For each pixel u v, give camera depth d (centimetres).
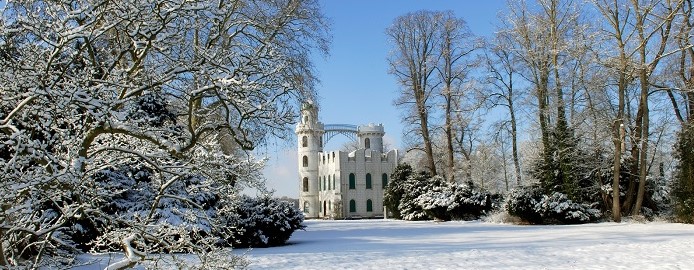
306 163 7194
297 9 2316
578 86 2942
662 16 2548
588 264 1177
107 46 751
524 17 3178
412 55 3984
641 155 2683
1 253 574
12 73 519
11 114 518
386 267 1178
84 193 611
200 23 616
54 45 518
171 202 1470
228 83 564
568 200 2766
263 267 1201
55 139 583
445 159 4912
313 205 7125
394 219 4353
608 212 2830
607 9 2553
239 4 1939
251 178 784
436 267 1168
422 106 3938
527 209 2814
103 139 693
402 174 4316
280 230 1823
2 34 516
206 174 668
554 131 3030
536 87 3183
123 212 1414
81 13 534
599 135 2852
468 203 3475
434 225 3081
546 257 1299
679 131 2602
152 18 568
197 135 592
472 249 1498
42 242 644
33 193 548
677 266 1112
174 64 607
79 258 1233
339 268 1175
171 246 631
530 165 3247
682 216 2511
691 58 2745
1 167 507
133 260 580
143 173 1395
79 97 520
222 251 663
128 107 664
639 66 2519
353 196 6794
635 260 1216
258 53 609
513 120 3591
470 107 3650
